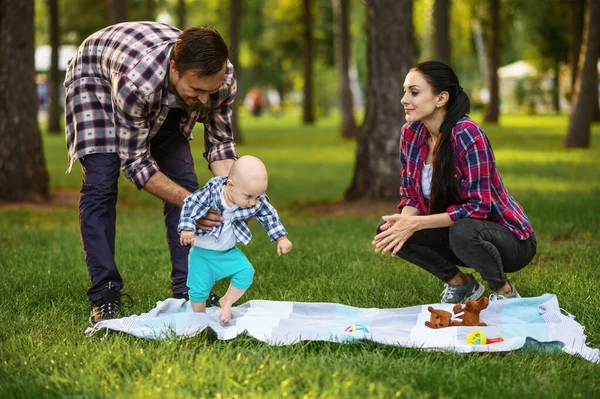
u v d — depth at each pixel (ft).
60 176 47.75
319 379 10.60
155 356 11.58
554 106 161.17
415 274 18.10
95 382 10.49
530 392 10.37
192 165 15.84
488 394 10.33
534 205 30.91
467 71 216.95
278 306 14.42
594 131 85.05
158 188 13.79
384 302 15.75
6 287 16.93
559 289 16.19
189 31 12.57
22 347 12.33
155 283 17.66
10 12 33.53
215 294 16.05
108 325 12.92
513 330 12.77
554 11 120.88
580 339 12.46
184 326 12.89
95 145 14.25
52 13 88.84
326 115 166.61
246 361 11.14
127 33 13.98
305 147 72.74
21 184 34.42
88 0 100.89
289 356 11.74
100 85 14.16
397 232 13.48
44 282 17.61
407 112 13.67
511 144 69.31
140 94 13.15
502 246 13.66
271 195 39.73
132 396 9.95
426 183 14.32
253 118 167.32
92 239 14.39
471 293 15.26
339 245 22.66
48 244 23.29
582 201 31.99
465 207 13.55
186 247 15.76
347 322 13.52
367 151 34.19
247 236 13.19
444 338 12.49
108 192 14.47
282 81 202.28
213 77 12.59
